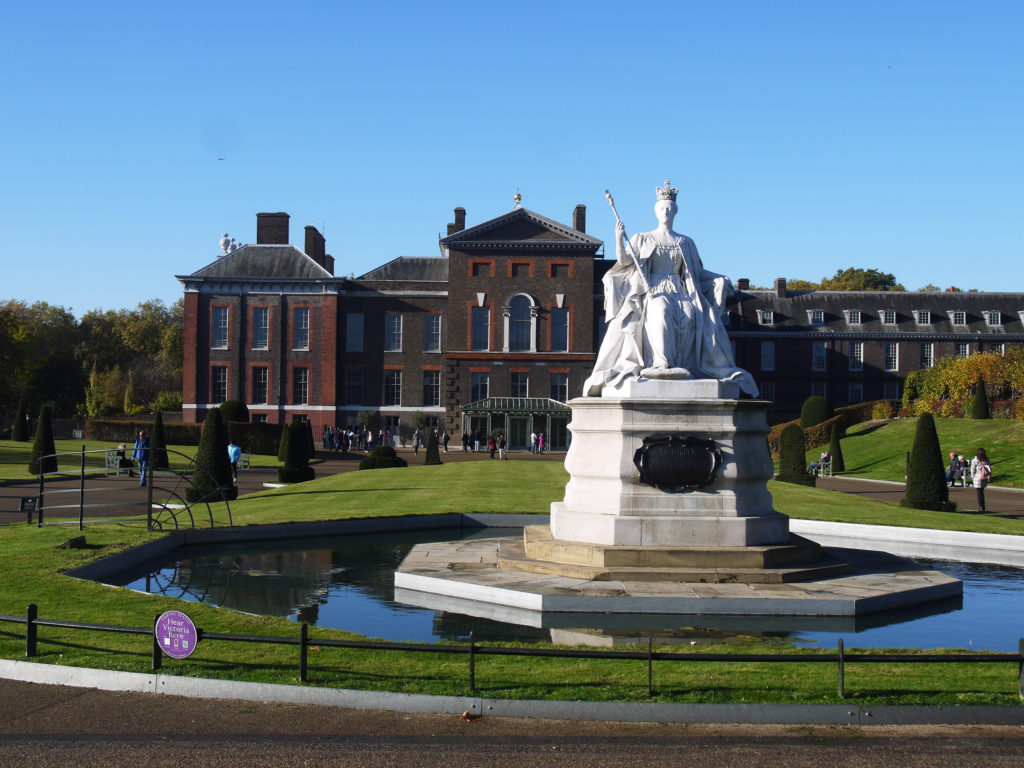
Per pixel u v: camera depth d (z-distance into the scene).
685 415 14.91
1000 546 21.23
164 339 110.56
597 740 8.38
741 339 81.25
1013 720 8.94
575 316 73.69
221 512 26.27
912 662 9.96
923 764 7.83
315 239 78.50
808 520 23.95
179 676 9.84
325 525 23.27
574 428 15.68
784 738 8.46
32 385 100.12
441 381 75.44
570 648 10.03
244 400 74.50
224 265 75.25
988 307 83.88
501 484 34.72
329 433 70.81
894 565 16.45
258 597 15.41
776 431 66.31
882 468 51.91
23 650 11.01
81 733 8.52
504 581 14.45
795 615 13.23
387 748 8.16
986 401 57.12
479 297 73.75
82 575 16.20
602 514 14.96
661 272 16.20
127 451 56.69
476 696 9.19
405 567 16.02
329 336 74.56
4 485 35.69
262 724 8.77
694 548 14.52
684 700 9.08
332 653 10.92
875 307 83.62
